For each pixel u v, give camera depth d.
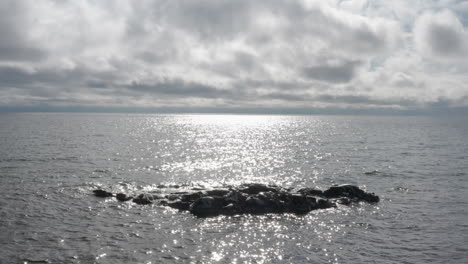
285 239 30.95
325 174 61.50
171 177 57.47
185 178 56.94
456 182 54.78
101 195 43.12
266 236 31.61
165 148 99.81
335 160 78.12
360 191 44.16
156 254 27.31
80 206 38.88
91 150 88.19
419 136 152.88
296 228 33.72
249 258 26.98
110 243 29.09
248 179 57.03
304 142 123.94
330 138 142.88
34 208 37.62
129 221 34.59
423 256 27.66
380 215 37.81
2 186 46.56
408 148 102.31
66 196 42.78
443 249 28.97
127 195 42.47
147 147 100.94
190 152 91.62
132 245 28.88
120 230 32.12
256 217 36.56
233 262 26.23
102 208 38.38
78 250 27.45
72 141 109.94
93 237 30.22
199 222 34.81
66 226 32.62
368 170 65.19
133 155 82.06
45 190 45.19
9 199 40.62
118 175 57.34
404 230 33.41
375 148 102.62
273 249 28.75
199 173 61.66
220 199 39.22
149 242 29.61
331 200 42.00
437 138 140.88
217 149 99.88
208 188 46.41
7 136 120.56
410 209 40.16
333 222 35.50
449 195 46.69
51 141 107.38
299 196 39.72
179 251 28.00
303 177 58.97
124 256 26.73
